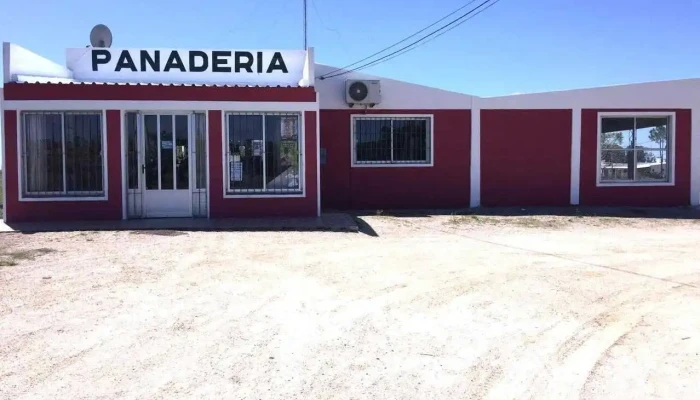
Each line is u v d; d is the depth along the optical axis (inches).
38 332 222.2
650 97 697.0
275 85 583.8
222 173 537.0
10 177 509.4
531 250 414.6
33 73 536.7
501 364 197.3
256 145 545.0
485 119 688.4
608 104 696.4
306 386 178.2
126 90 520.7
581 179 697.0
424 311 256.8
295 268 339.9
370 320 243.1
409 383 181.5
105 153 520.1
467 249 414.9
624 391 177.0
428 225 542.3
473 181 687.7
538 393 175.3
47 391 171.6
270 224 506.0
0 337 216.2
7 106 506.0
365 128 678.5
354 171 676.7
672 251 415.5
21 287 287.0
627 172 706.2
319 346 212.2
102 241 418.3
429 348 211.8
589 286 304.3
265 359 199.2
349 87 657.0
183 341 215.3
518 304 269.1
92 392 171.6
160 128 534.3
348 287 297.1
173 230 470.0
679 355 206.1
